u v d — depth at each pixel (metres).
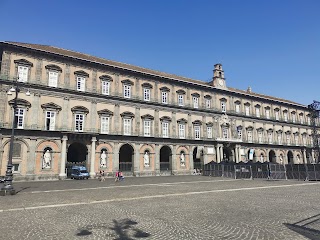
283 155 76.44
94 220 12.56
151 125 53.78
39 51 42.53
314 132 84.69
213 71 67.25
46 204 17.31
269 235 9.72
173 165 55.22
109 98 49.19
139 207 15.95
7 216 13.63
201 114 61.72
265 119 74.19
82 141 45.03
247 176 44.84
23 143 39.72
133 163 50.38
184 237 9.66
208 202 17.50
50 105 42.56
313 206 15.64
